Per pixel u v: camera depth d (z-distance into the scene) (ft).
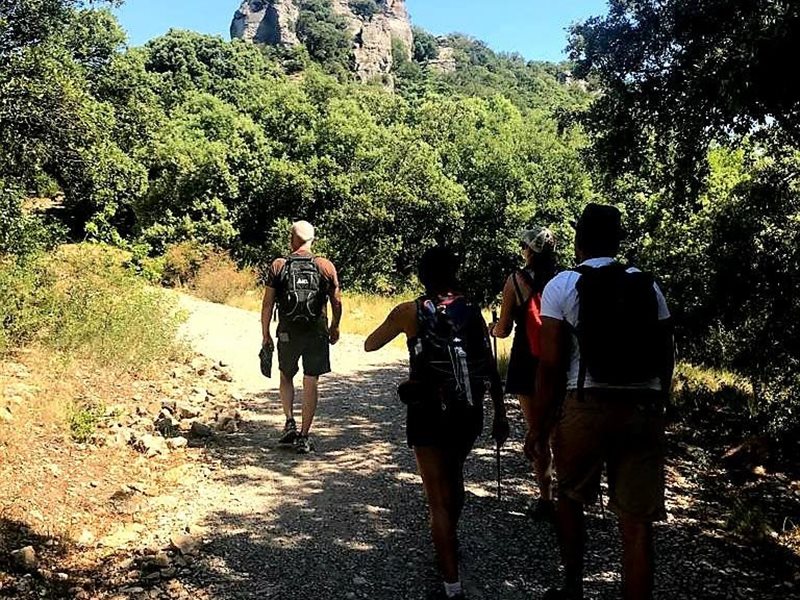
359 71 458.50
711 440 23.09
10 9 39.88
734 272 29.32
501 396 12.66
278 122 107.45
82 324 26.35
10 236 33.27
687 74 24.53
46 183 53.01
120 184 90.63
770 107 20.83
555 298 10.49
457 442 11.84
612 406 10.00
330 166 102.42
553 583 12.75
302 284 19.19
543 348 10.53
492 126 127.85
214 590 12.16
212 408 23.79
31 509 14.35
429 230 111.55
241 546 13.92
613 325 10.00
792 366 26.66
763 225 29.25
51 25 42.78
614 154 28.94
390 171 107.24
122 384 24.36
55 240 37.99
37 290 27.02
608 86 28.04
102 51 98.89
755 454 21.08
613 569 13.34
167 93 158.81
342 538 14.47
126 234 102.89
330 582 12.59
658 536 15.01
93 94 93.45
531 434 11.11
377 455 19.86
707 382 32.45
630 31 25.80
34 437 17.72
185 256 65.67
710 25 22.99
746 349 28.73
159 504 15.78
